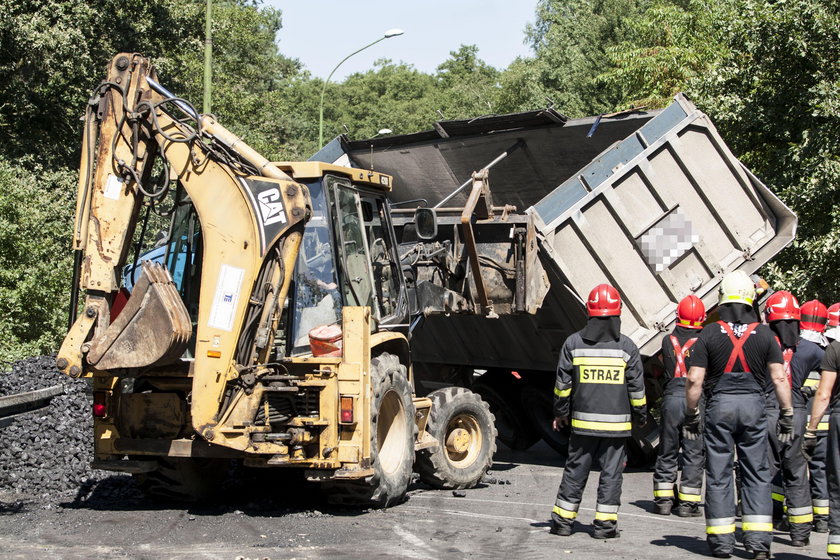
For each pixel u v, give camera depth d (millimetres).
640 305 10664
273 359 7824
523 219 10070
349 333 7699
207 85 19047
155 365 7359
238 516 7641
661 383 11102
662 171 10680
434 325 12930
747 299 6777
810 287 13477
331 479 7652
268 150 33969
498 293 10383
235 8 40781
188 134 7641
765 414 6660
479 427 9750
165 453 7715
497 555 6461
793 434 7230
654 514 8609
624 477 11008
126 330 7328
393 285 9234
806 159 13672
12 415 8219
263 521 7453
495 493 9312
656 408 11953
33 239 16328
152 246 10156
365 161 13438
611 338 7156
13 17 19891
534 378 12875
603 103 42938
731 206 10961
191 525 7258
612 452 7172
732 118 14711
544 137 11938
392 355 8461
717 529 6602
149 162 7777
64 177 20391
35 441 9414
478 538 7012
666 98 21656
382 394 8031
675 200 10742
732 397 6625
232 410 7453
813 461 7871
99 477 8984
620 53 24719
